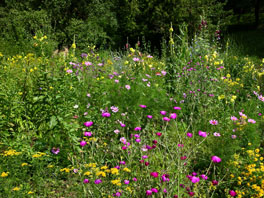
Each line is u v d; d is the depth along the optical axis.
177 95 4.51
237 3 28.45
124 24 17.98
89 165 2.55
